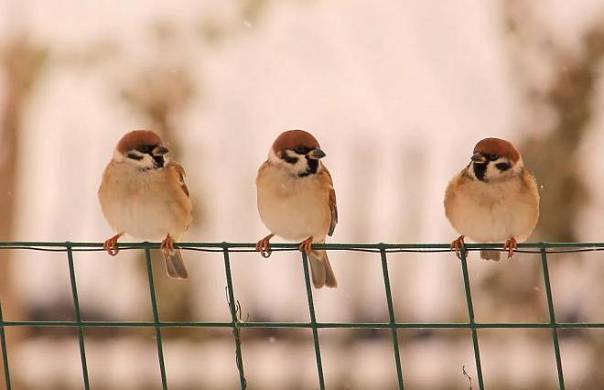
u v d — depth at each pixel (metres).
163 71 16.97
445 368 14.22
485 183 8.14
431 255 14.65
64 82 17.77
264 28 18.30
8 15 17.39
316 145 8.38
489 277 14.18
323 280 8.79
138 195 8.36
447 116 16.70
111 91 16.94
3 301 17.53
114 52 17.12
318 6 18.70
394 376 14.30
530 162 14.38
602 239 14.10
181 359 15.62
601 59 14.38
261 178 8.45
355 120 17.11
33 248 6.97
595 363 13.84
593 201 14.20
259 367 14.91
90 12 17.47
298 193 8.36
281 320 15.09
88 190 17.11
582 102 14.35
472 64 17.00
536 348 14.17
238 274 15.39
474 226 8.25
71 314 16.83
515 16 14.86
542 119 14.51
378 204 14.74
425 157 15.40
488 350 14.30
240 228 15.38
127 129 17.62
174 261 8.63
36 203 17.84
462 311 14.23
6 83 17.61
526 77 14.69
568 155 14.27
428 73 17.70
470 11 17.92
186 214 8.55
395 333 6.62
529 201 8.15
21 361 16.47
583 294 13.96
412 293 14.52
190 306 15.47
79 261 16.77
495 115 15.90
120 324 6.90
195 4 17.38
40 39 17.30
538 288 13.98
